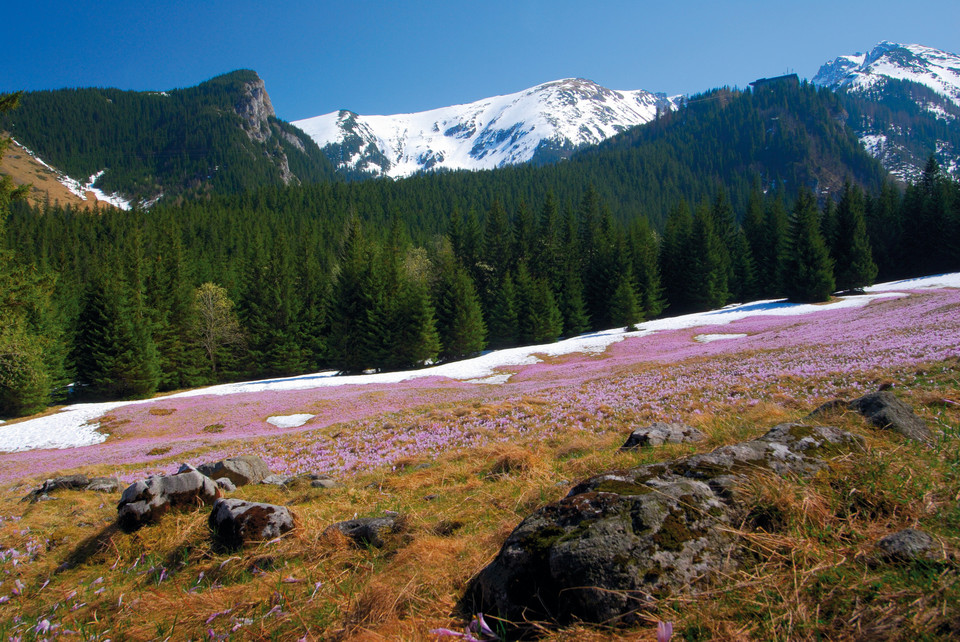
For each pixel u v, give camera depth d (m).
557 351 45.12
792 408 9.68
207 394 39.41
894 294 52.84
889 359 13.55
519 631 2.49
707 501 2.83
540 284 61.97
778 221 76.56
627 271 66.75
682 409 12.03
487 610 2.73
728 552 2.56
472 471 7.36
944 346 13.78
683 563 2.46
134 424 28.92
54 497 8.70
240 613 3.44
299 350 58.78
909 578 2.15
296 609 3.33
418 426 15.80
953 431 4.69
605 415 13.12
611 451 7.24
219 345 58.25
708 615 2.17
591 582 2.41
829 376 12.70
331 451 14.62
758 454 3.43
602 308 68.50
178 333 56.38
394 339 53.19
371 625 2.88
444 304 57.38
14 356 29.41
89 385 48.56
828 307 50.06
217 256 91.62
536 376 33.53
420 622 2.81
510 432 12.67
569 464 6.58
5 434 28.89
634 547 2.51
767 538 2.63
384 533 4.54
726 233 84.56
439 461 9.10
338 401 30.08
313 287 66.38
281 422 26.73
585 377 27.95
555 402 16.83
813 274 56.50
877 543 2.47
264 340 58.47
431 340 52.56
